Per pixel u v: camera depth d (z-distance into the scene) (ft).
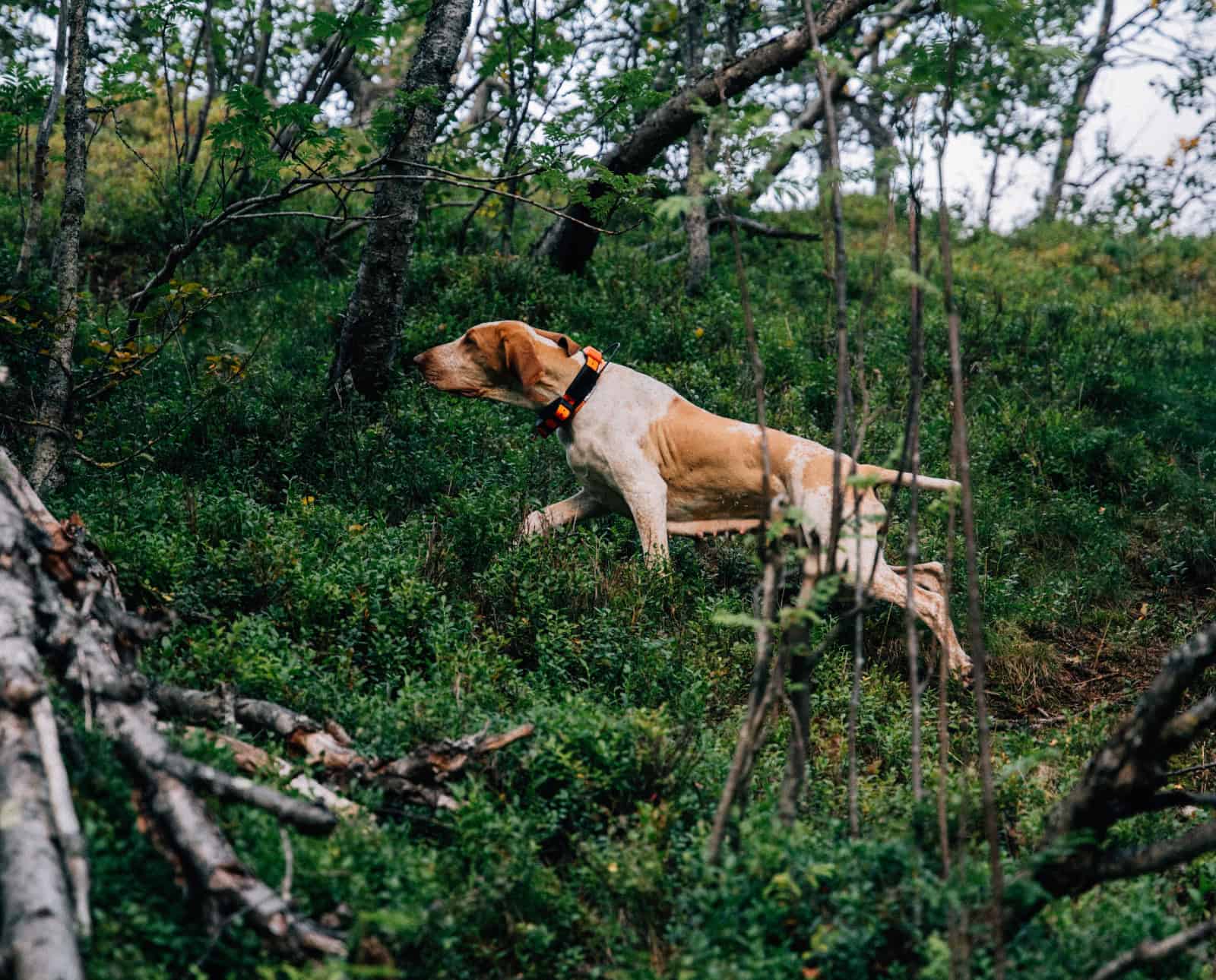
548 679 14.07
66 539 11.73
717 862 9.50
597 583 16.20
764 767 12.16
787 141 9.12
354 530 16.55
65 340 16.79
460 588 15.97
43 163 19.86
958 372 8.91
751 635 15.74
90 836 8.36
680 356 26.17
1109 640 18.61
